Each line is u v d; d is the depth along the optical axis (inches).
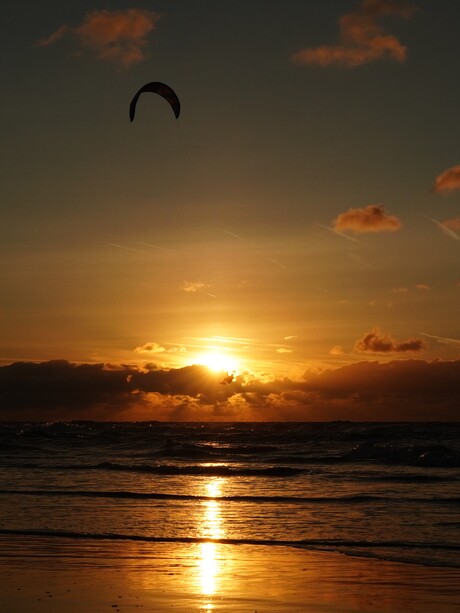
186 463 1512.1
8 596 422.6
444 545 598.2
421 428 2741.1
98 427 4372.5
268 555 556.7
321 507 826.8
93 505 831.7
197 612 391.2
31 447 1971.0
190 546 591.5
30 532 651.5
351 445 2106.3
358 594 437.1
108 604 405.1
